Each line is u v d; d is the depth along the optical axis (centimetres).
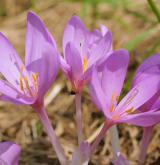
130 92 42
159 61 43
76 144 56
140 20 71
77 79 43
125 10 74
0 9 79
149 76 42
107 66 41
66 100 60
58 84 61
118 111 42
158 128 55
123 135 56
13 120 59
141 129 56
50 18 75
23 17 76
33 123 58
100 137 43
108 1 69
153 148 54
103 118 58
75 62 42
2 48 43
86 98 60
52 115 59
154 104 42
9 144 42
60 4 78
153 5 55
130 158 54
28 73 42
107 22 72
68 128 57
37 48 42
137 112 44
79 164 42
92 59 43
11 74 43
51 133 43
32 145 55
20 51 68
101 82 41
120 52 41
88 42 44
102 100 40
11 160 42
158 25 68
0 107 60
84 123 58
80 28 44
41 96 42
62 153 43
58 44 69
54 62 40
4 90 41
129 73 62
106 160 53
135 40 60
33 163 53
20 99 41
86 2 68
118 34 69
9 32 72
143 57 63
